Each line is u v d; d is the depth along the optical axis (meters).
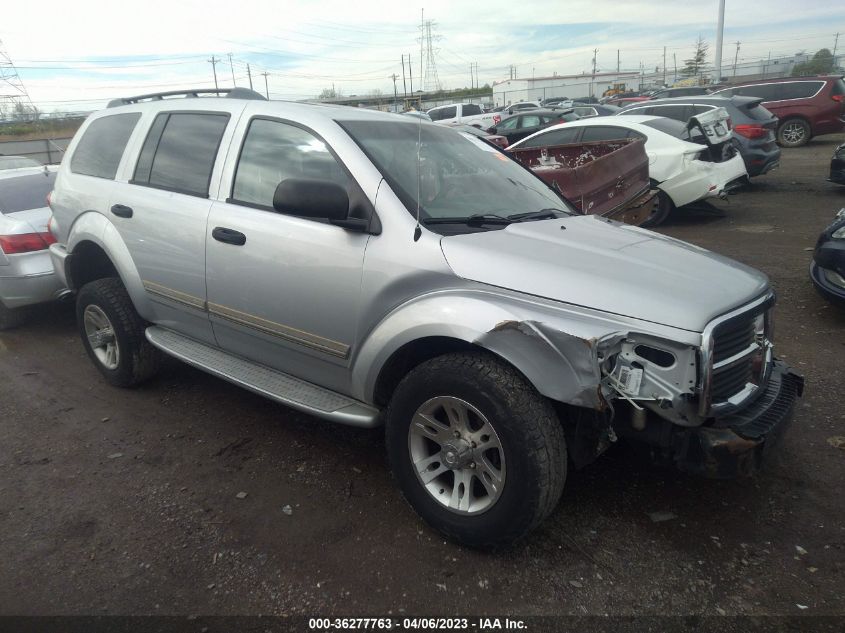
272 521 3.08
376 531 2.99
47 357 5.40
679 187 9.23
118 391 4.62
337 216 2.92
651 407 2.48
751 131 11.18
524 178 4.00
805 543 2.85
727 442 2.48
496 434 2.58
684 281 2.67
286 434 3.94
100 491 3.37
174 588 2.65
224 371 3.65
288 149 3.42
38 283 5.60
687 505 3.15
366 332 2.99
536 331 2.45
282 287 3.27
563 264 2.69
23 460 3.70
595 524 3.02
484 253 2.74
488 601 2.56
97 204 4.39
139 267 4.09
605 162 6.75
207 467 3.58
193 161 3.88
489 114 24.94
